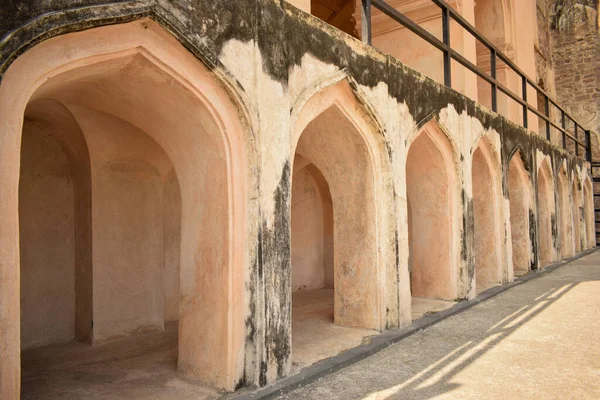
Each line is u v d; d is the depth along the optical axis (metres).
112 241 4.91
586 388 3.43
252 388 3.35
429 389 3.45
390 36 8.32
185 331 3.69
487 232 8.12
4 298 2.27
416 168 6.67
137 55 2.96
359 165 5.04
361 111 4.75
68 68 2.67
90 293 4.77
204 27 3.10
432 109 5.96
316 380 3.64
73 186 5.06
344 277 5.21
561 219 12.69
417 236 6.79
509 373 3.77
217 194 3.45
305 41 3.97
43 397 3.36
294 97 3.83
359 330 4.98
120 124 4.70
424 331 5.10
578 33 17.14
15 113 2.38
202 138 3.49
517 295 7.23
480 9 11.27
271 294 3.45
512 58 11.15
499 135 8.20
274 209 3.54
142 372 3.82
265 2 3.59
